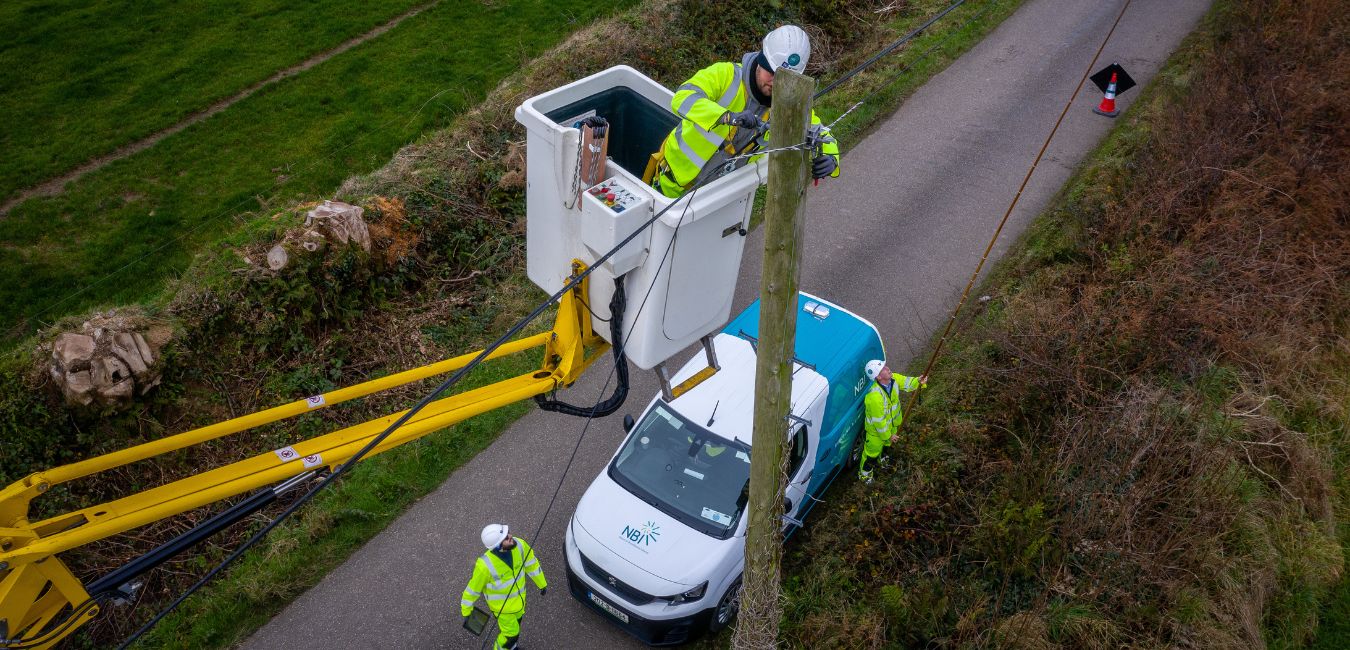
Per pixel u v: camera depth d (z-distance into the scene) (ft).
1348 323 39.50
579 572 27.30
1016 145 49.90
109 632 29.07
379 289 38.73
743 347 31.35
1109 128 51.26
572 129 16.44
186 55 56.24
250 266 35.81
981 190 46.60
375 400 35.73
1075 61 57.67
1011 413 33.60
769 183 17.03
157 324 33.53
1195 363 35.09
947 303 39.99
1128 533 28.99
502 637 25.85
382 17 60.80
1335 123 47.37
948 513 30.68
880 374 29.48
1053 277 39.60
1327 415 35.96
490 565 24.88
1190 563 28.86
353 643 27.78
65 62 54.95
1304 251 41.22
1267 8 56.08
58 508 30.66
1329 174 44.73
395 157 44.50
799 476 28.40
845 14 59.88
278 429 34.32
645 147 20.20
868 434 30.63
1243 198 41.98
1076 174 47.60
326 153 49.11
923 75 55.67
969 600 28.07
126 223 44.55
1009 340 35.22
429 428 17.78
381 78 55.01
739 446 28.22
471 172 42.80
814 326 32.09
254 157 48.83
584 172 16.52
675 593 26.12
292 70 55.57
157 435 32.86
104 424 32.12
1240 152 44.88
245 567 29.84
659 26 53.31
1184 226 41.91
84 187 46.57
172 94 53.01
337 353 36.88
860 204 45.68
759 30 56.13
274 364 35.60
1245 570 29.60
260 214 43.73
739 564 27.35
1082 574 29.01
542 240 18.67
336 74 55.31
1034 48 59.16
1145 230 41.39
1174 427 31.73
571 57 49.26
